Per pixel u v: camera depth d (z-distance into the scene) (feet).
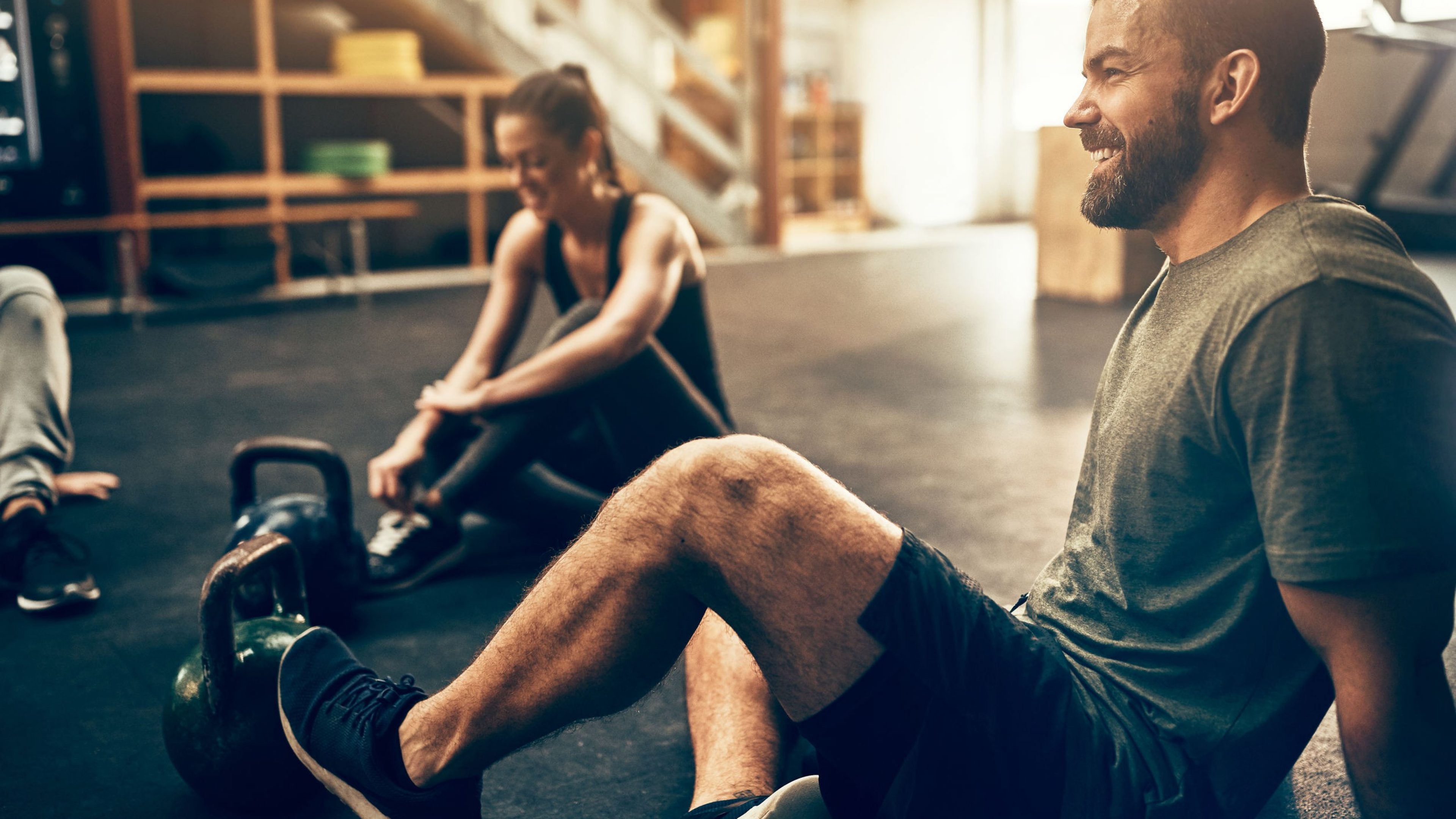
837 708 2.71
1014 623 2.86
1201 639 2.73
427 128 26.16
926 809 2.71
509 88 23.68
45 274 19.97
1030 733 2.72
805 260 26.48
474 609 6.28
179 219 17.48
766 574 2.67
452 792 3.04
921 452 9.69
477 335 6.98
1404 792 2.44
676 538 2.70
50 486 6.50
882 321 17.26
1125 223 2.86
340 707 3.19
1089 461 3.20
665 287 6.20
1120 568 2.86
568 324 6.14
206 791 4.09
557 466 7.13
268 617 4.28
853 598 2.66
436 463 6.82
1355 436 2.31
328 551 5.67
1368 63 29.76
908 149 38.32
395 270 24.44
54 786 4.36
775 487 2.68
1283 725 2.71
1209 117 2.62
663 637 2.80
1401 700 2.37
